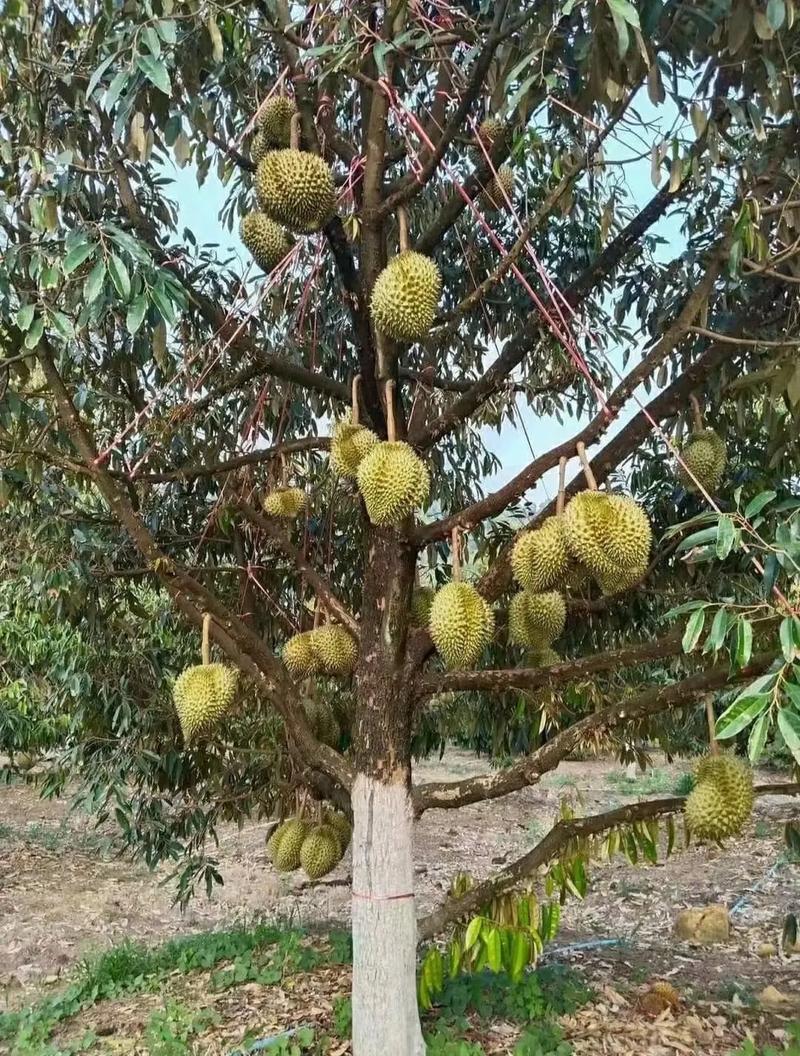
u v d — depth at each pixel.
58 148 2.37
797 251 2.12
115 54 1.78
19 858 7.49
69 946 5.38
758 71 1.93
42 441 2.86
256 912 5.71
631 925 5.38
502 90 1.83
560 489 2.01
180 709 2.23
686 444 2.51
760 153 2.22
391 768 2.34
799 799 9.16
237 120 3.12
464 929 2.41
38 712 6.28
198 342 3.10
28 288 2.16
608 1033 3.38
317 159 2.04
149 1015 3.69
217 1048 3.29
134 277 1.93
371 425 2.49
